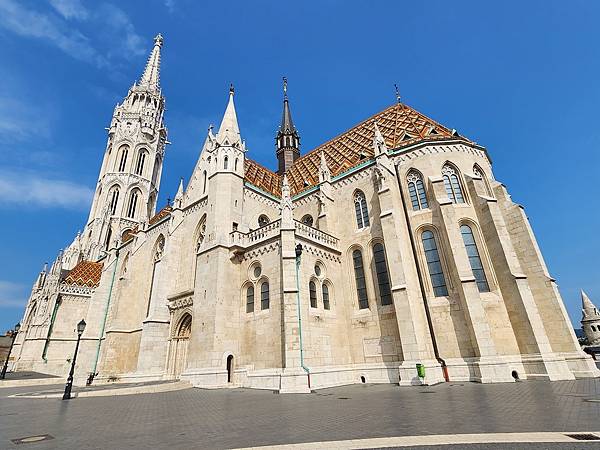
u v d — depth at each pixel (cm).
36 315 5428
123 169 7888
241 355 2548
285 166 5547
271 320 2433
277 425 1006
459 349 2338
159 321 3191
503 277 2438
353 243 3042
